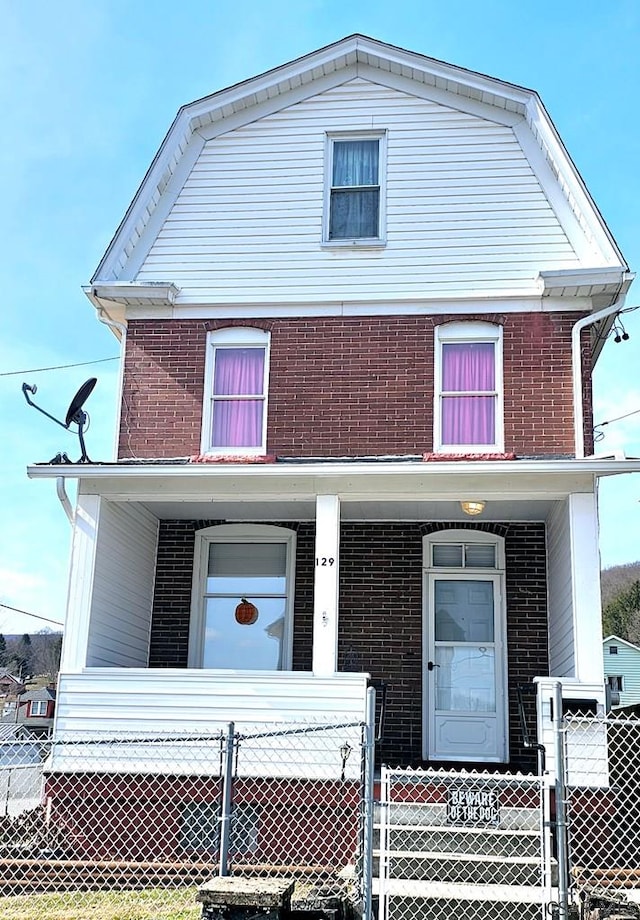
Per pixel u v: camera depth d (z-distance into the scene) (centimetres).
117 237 1355
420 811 947
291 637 1315
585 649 1043
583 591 1064
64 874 937
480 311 1303
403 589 1305
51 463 1168
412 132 1372
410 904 806
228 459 1241
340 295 1328
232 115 1409
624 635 5925
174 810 1059
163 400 1328
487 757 1255
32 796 1406
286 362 1320
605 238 1282
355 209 1373
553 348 1280
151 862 966
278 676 1078
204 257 1366
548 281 1261
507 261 1312
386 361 1304
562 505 1159
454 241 1327
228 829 747
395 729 1262
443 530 1317
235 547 1364
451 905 802
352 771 1038
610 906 750
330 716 1063
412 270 1324
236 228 1372
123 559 1248
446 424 1284
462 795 942
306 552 1341
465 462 1095
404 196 1351
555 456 1219
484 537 1316
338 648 1292
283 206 1372
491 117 1360
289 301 1336
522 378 1275
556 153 1310
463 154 1354
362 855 816
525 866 893
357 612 1303
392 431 1280
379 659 1286
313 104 1402
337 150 1399
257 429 1314
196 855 1041
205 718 1077
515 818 934
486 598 1311
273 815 1048
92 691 1101
